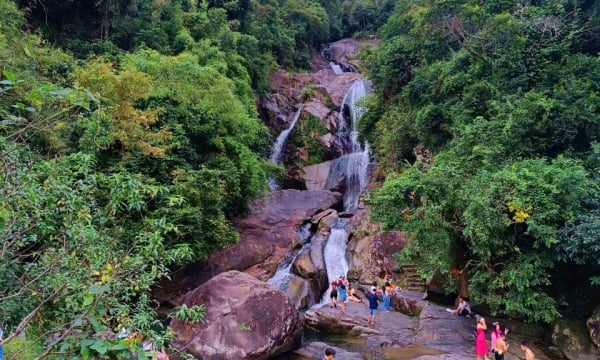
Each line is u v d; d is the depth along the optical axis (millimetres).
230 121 16812
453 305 13625
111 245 3867
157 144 13336
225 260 15891
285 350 10828
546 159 12312
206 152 16344
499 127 13070
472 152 12648
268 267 16391
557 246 9945
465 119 14984
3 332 3764
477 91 15250
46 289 3412
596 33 15602
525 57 15477
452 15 17891
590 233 9109
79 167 4398
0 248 3588
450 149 14219
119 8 21984
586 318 10477
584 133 12602
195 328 10414
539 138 12695
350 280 16609
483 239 9961
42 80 12141
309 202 22750
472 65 16328
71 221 3766
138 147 12742
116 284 3512
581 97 12914
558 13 16469
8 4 13820
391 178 13367
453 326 11602
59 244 3857
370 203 12844
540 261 10188
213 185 14172
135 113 12375
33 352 3920
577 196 10078
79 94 3359
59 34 19906
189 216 12844
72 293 3330
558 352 10172
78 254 3650
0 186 3264
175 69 16109
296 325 11164
